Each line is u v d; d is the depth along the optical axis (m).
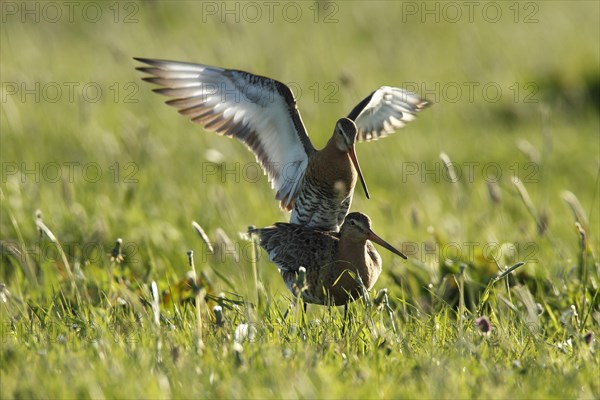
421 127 23.88
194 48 27.86
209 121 11.90
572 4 36.69
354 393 7.70
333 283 10.83
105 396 7.61
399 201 18.17
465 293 11.58
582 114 24.98
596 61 28.03
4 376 7.86
